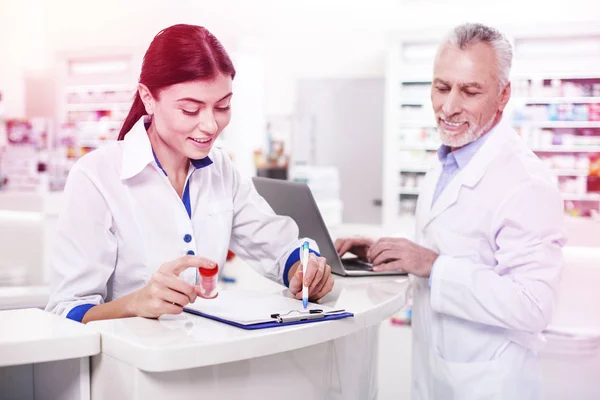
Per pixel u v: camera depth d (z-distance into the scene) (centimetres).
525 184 183
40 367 143
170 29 145
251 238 187
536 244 181
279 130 588
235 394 125
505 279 180
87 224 150
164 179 159
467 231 193
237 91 780
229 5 848
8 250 484
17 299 252
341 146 835
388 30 711
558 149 714
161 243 159
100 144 857
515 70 679
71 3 927
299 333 127
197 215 167
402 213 765
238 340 117
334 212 627
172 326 127
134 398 113
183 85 141
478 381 188
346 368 159
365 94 818
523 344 190
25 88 908
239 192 187
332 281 162
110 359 119
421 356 209
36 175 477
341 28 813
